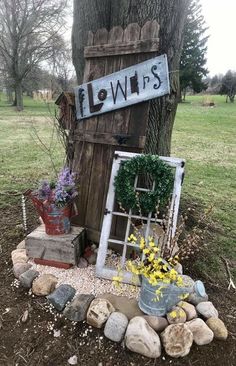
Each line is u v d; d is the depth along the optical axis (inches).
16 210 149.1
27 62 821.9
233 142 367.6
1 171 217.2
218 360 73.7
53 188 103.7
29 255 100.9
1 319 83.6
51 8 773.9
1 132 401.7
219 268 110.0
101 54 104.7
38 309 86.4
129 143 104.3
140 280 86.7
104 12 107.3
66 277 96.1
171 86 105.3
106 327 77.8
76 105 111.6
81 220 114.9
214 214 153.8
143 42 97.4
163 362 72.7
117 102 103.9
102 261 96.7
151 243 77.9
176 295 77.9
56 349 75.8
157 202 93.8
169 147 116.3
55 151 286.7
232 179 217.5
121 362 72.7
